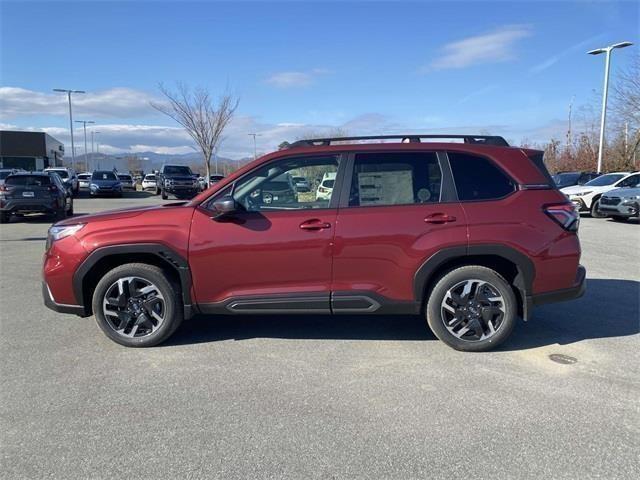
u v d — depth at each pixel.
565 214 4.58
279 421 3.36
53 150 70.88
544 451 3.01
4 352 4.59
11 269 8.41
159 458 2.95
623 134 31.36
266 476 2.78
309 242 4.44
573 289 4.63
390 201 4.54
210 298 4.59
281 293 4.52
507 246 4.43
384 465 2.88
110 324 4.69
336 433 3.21
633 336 5.03
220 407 3.55
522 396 3.71
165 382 3.96
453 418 3.39
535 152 4.76
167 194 29.77
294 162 4.62
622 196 16.06
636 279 7.54
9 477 2.77
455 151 4.63
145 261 4.70
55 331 5.18
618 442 3.10
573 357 4.47
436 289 4.54
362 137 4.77
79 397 3.71
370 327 5.33
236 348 4.71
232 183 4.61
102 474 2.80
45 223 16.27
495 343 4.57
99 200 30.77
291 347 4.74
